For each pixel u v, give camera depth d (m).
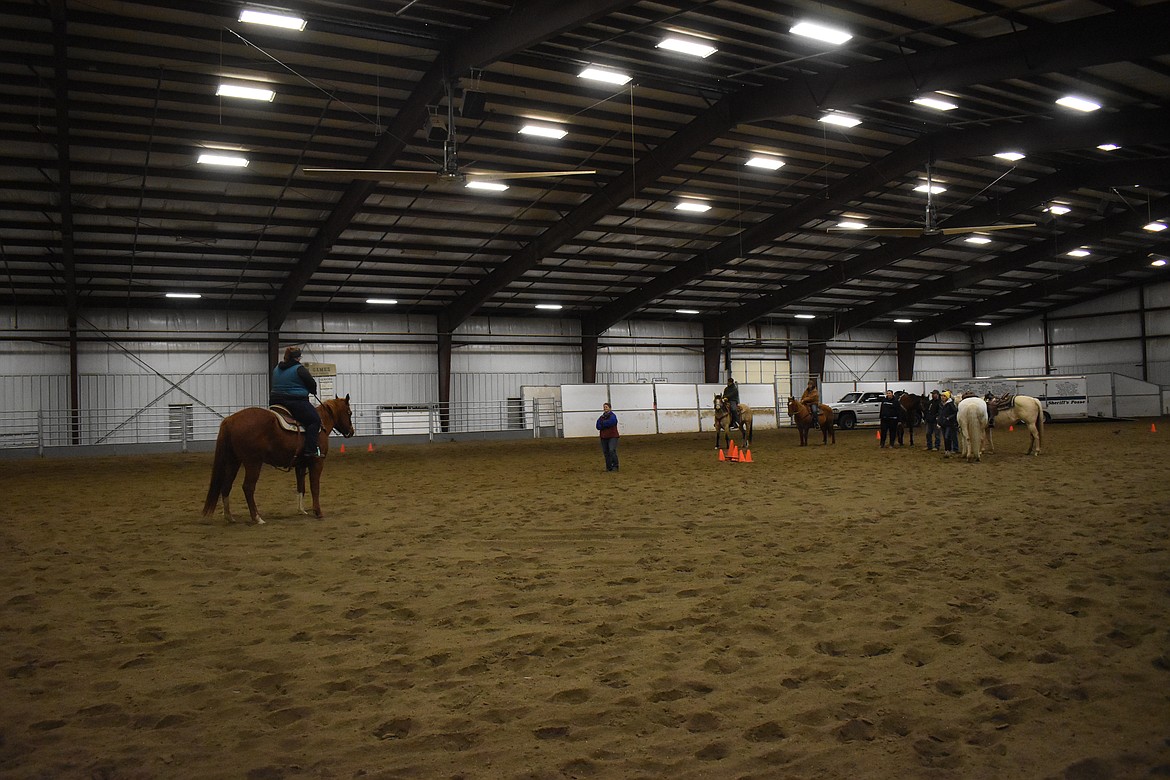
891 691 3.80
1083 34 15.05
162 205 23.38
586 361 40.41
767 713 3.58
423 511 10.55
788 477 14.08
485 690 3.93
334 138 20.78
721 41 17.45
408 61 17.62
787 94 19.41
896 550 7.15
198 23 15.67
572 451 24.69
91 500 12.59
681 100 20.98
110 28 15.51
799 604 5.43
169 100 18.31
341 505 11.36
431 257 30.31
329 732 3.45
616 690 3.90
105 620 5.33
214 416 32.12
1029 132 21.97
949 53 16.62
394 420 35.12
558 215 27.89
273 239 26.70
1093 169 27.36
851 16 16.28
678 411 38.09
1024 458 16.45
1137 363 47.34
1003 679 3.92
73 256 23.94
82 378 30.06
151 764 3.13
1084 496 10.23
